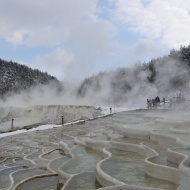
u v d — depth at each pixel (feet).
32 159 35.32
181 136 31.45
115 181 19.56
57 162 30.99
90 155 32.45
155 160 24.23
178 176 19.86
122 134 39.75
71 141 45.32
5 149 45.03
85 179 22.27
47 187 22.80
